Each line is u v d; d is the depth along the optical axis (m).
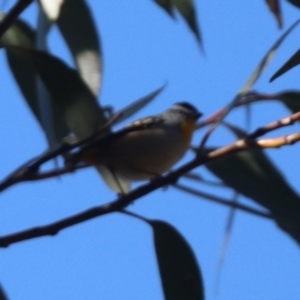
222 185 5.59
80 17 5.94
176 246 5.56
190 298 5.57
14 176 4.49
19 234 4.48
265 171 5.60
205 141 4.82
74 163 5.43
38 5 5.62
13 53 5.79
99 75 5.77
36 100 5.71
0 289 4.99
